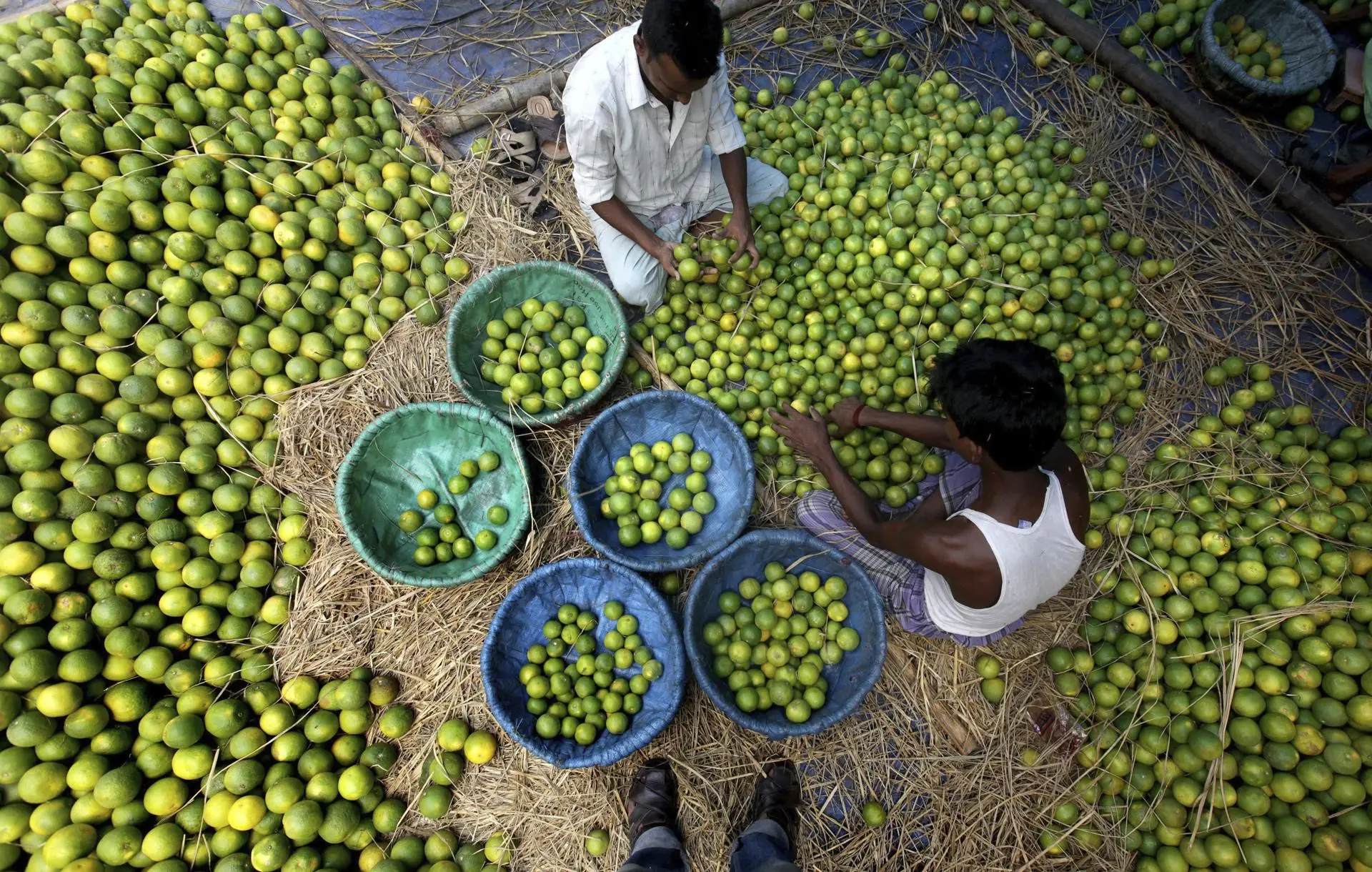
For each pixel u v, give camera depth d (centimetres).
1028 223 453
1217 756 349
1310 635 359
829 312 451
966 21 582
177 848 333
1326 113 541
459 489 432
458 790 378
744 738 392
